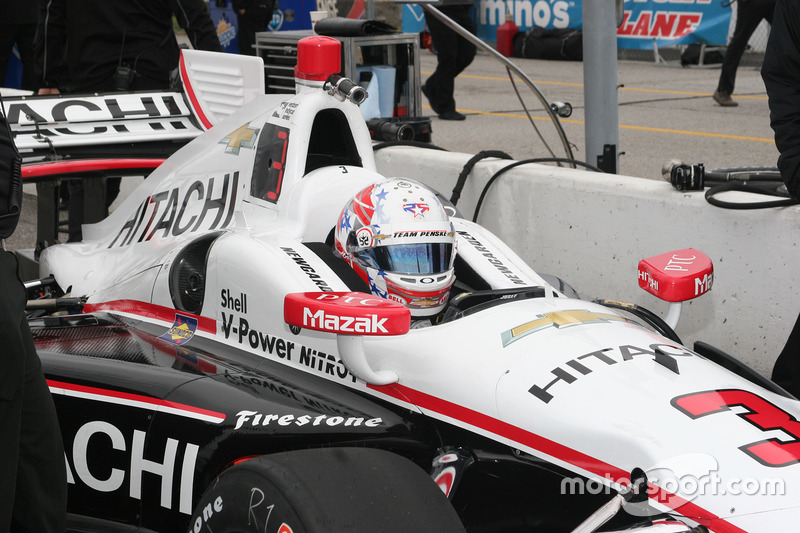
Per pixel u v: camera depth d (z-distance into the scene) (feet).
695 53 48.88
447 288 9.91
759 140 30.42
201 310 10.84
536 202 17.01
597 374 8.30
